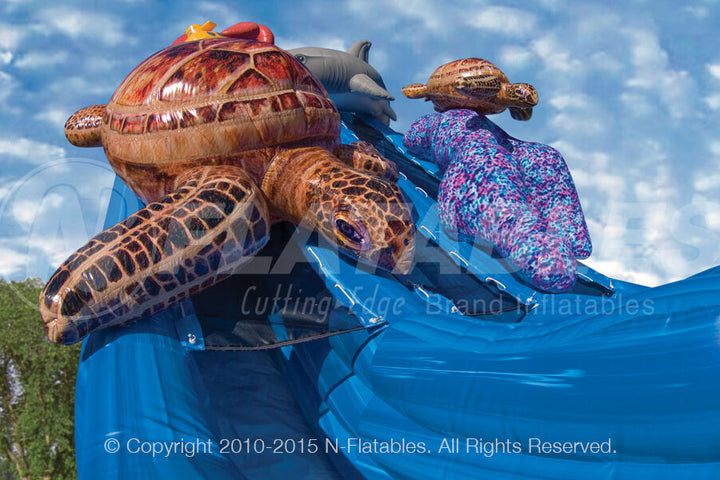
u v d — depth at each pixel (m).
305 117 3.22
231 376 2.94
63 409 15.32
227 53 3.22
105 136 3.28
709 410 1.54
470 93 4.46
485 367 2.22
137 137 3.04
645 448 1.68
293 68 3.37
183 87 3.04
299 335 2.78
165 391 2.49
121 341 2.65
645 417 1.66
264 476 2.53
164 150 3.02
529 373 2.02
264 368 3.10
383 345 2.68
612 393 1.74
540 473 2.00
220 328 2.82
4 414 15.24
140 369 2.54
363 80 6.25
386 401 2.57
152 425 2.34
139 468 2.15
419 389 2.38
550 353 2.05
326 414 2.89
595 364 1.86
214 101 2.99
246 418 2.77
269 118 3.06
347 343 2.83
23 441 15.12
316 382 2.98
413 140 5.35
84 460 2.25
